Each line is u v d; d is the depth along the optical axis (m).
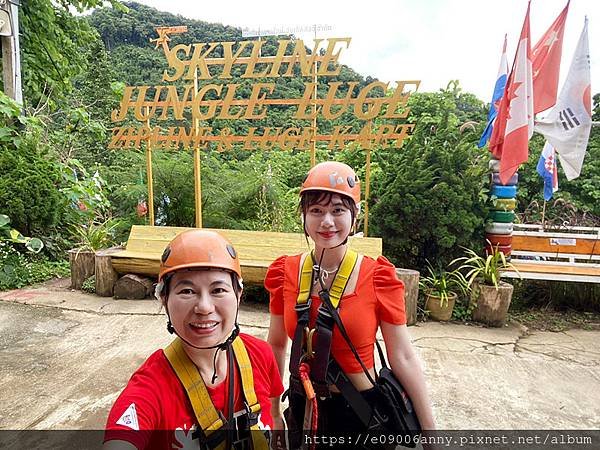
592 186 6.88
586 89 4.64
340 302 1.38
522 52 4.29
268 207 6.26
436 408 2.83
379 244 4.52
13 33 6.54
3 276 5.24
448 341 3.93
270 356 1.35
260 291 4.89
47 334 3.94
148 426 1.04
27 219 5.93
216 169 6.87
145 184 6.51
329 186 1.38
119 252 5.13
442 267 4.81
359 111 4.79
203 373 1.14
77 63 8.81
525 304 4.98
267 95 5.08
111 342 3.78
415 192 4.60
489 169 4.78
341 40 4.78
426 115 6.63
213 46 5.15
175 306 1.08
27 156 6.24
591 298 4.82
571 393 3.07
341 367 1.40
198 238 1.12
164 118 5.30
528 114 4.40
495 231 4.70
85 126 7.88
